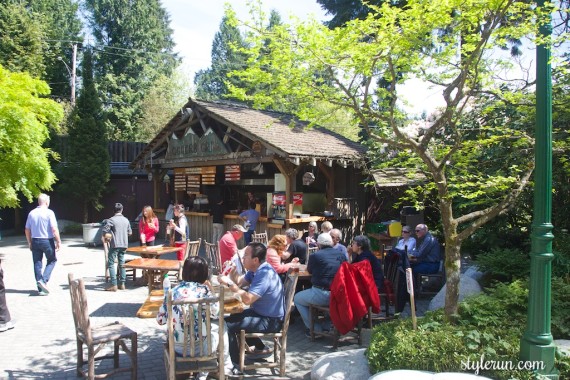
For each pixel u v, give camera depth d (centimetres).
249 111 1441
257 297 463
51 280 951
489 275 757
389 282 664
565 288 555
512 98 556
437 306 670
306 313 603
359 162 1184
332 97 500
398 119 602
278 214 1191
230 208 1544
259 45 479
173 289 419
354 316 548
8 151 1024
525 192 807
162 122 3141
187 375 461
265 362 506
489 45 463
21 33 2219
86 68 1978
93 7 3600
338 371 436
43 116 1091
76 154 1902
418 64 474
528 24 417
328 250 609
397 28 436
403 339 430
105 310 723
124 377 464
